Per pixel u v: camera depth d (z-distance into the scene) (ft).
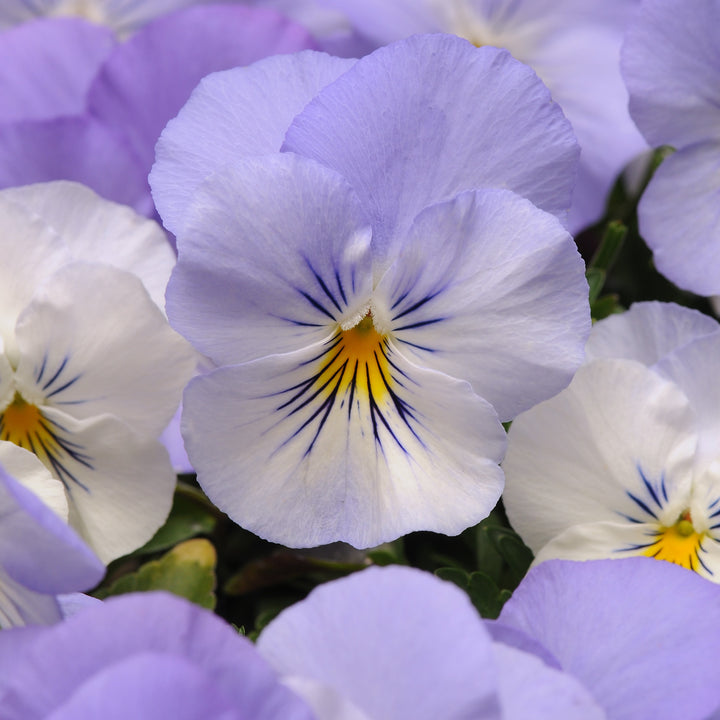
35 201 0.86
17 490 0.76
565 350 0.82
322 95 0.82
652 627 0.80
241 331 0.81
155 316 0.83
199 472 0.82
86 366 0.84
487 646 0.73
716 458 0.86
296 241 0.80
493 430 0.82
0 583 0.81
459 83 0.82
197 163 0.84
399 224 0.83
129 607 0.73
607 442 0.86
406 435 0.84
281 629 0.74
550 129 0.83
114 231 0.87
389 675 0.74
